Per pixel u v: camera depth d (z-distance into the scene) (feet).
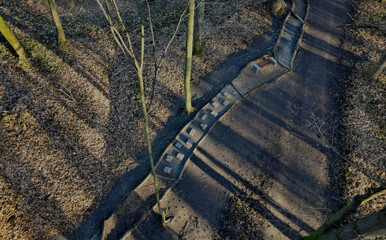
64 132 33.47
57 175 30.40
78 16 53.88
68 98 36.68
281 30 48.49
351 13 52.80
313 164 32.14
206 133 34.88
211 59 43.86
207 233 27.50
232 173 31.68
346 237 13.83
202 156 33.14
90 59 42.45
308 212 28.60
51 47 42.70
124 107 37.63
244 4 53.57
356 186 29.66
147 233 27.61
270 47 46.14
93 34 48.11
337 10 53.83
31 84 36.63
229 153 33.37
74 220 28.43
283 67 43.06
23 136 31.73
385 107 36.09
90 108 36.68
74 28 48.91
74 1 56.75
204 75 42.01
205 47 45.29
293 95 39.37
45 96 35.88
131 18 54.19
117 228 27.78
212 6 54.29
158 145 34.24
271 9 51.85
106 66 42.42
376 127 34.37
